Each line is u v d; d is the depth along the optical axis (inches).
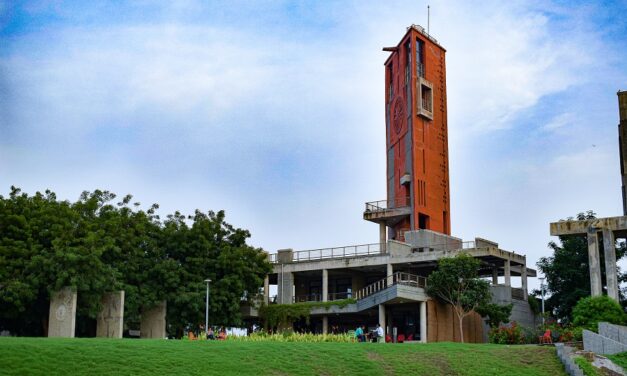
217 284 2815.0
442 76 3767.2
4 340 1385.3
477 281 2662.4
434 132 3636.8
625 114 2679.6
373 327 3127.5
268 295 3302.2
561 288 3048.7
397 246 3090.6
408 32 3666.3
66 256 2174.0
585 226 2317.9
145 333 2721.5
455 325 2839.6
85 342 1433.3
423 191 3484.3
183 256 2812.5
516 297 2974.9
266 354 1505.9
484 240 3019.2
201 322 2755.9
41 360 1274.6
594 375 1529.3
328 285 3417.8
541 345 1844.2
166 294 2699.3
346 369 1486.2
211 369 1374.3
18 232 2244.1
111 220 2524.6
